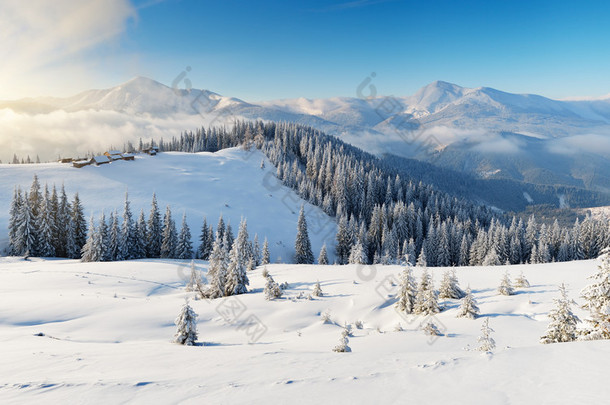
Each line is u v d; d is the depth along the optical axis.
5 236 69.88
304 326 29.84
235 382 9.21
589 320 15.52
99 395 8.22
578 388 7.11
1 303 30.67
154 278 47.44
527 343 19.14
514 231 91.75
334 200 123.69
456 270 43.22
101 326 26.97
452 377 8.72
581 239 88.50
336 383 8.77
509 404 6.77
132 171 121.25
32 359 12.85
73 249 70.38
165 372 10.86
